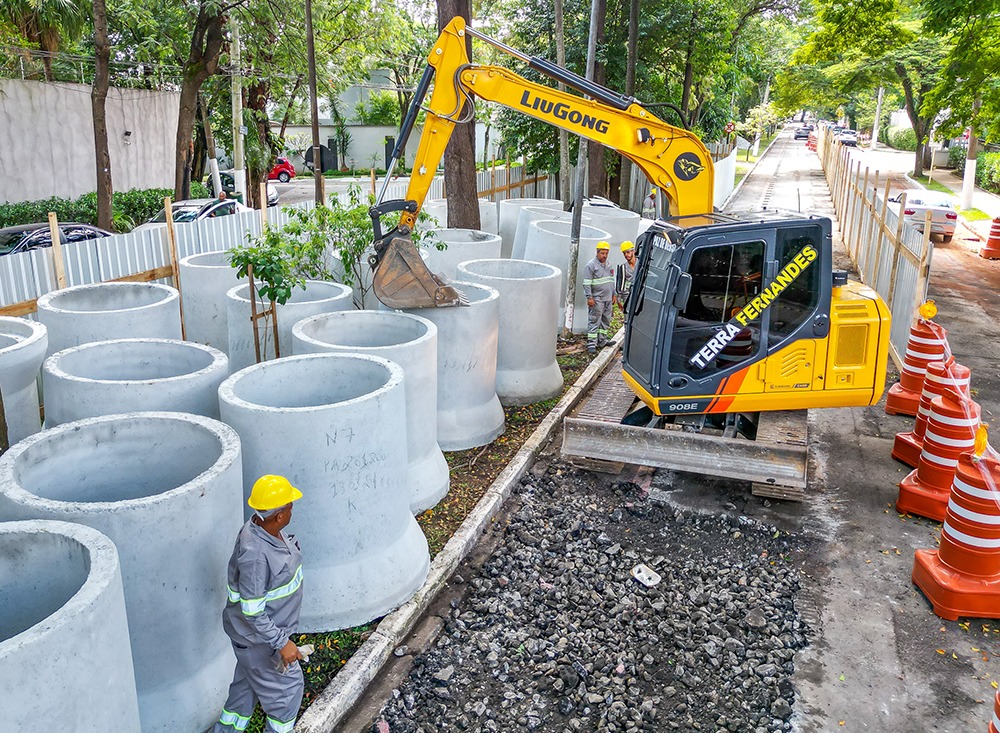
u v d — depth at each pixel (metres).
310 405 6.40
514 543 6.95
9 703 3.00
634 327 8.27
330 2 23.86
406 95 41.19
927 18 18.03
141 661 4.32
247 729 4.70
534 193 25.19
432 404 7.33
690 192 8.34
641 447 7.71
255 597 4.06
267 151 26.92
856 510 7.59
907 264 11.61
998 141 19.53
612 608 6.10
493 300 8.60
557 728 4.94
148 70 27.81
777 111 48.31
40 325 7.14
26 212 20.58
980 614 5.91
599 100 8.23
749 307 7.45
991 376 11.22
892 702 5.14
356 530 5.63
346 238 10.17
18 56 22.44
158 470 5.05
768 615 5.99
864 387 7.72
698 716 5.04
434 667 5.39
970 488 5.88
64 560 3.70
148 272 10.04
